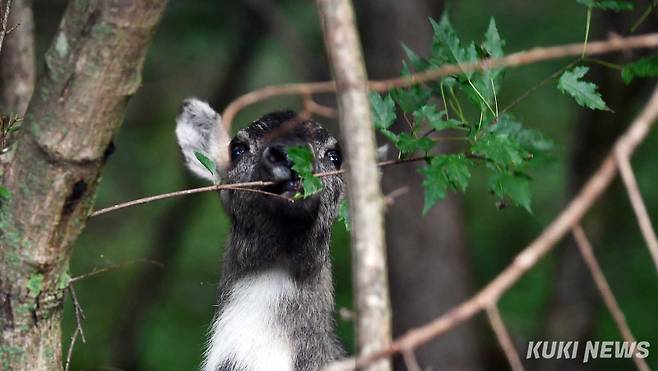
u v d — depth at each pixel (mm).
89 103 7152
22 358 7914
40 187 7469
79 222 7734
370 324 5461
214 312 11516
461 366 15391
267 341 10445
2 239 7641
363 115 5734
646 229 5445
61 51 7105
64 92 7156
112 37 6945
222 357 10461
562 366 15930
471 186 18391
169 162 20344
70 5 7066
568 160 16031
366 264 5539
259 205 10359
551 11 17266
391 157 13719
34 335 7918
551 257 17703
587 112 15445
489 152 7848
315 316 10742
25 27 10906
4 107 10859
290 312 10602
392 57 14648
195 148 11742
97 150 7355
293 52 16734
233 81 18312
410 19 14688
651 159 17172
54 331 8062
